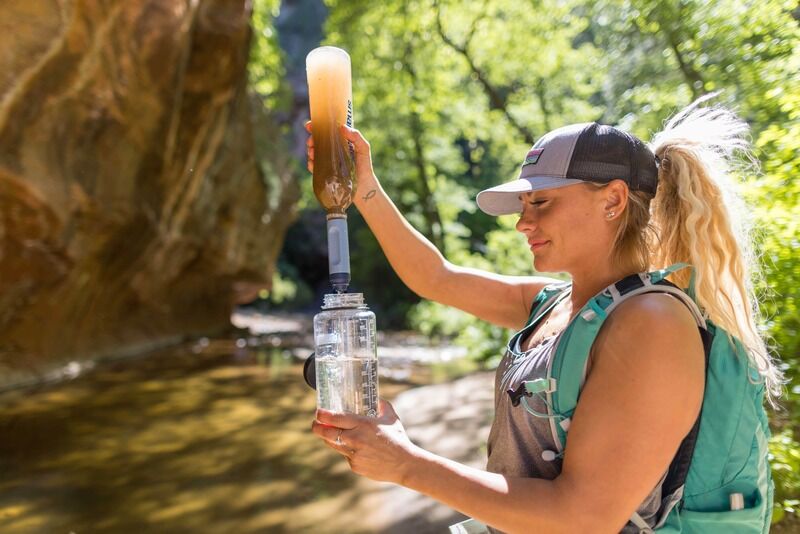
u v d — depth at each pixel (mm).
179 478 5004
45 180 6602
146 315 12961
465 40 14633
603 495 1200
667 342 1225
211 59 8945
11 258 7109
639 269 1432
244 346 13719
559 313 1562
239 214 14094
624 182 1393
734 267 1443
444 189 21344
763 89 5949
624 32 9547
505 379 1516
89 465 5309
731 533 1301
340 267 1438
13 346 8516
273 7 16656
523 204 1497
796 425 3613
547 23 13688
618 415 1213
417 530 4000
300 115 26812
